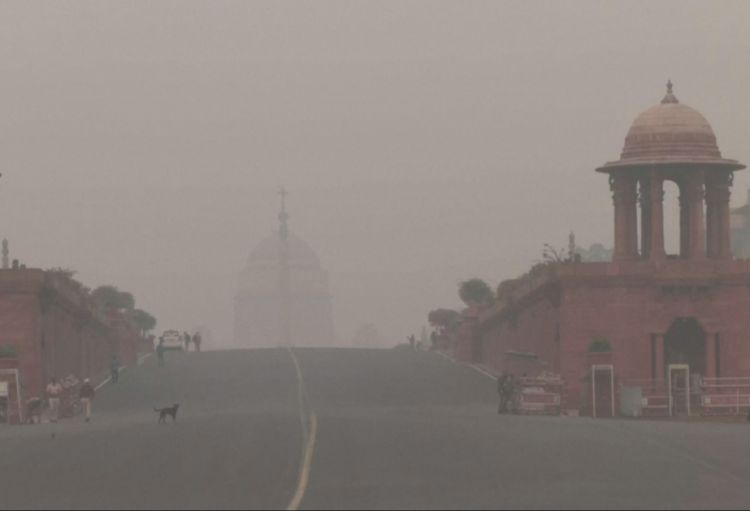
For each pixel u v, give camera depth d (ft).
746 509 316.19
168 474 374.84
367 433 468.34
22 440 496.23
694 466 394.11
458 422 531.50
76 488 355.56
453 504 316.40
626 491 343.05
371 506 312.29
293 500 321.32
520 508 311.68
